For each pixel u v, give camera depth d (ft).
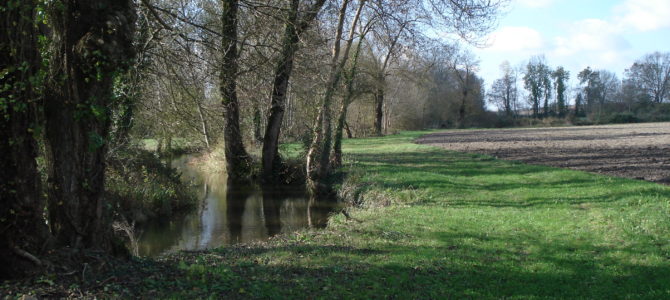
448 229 30.07
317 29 42.42
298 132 82.64
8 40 14.65
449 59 100.42
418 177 54.29
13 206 15.23
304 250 25.81
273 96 60.75
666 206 31.55
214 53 33.14
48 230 16.78
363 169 63.77
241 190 62.39
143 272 18.57
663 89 273.75
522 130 205.87
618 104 284.20
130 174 45.75
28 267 15.60
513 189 44.47
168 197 47.01
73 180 17.28
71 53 16.84
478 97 270.46
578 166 58.75
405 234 29.32
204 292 17.06
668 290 18.30
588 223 29.60
